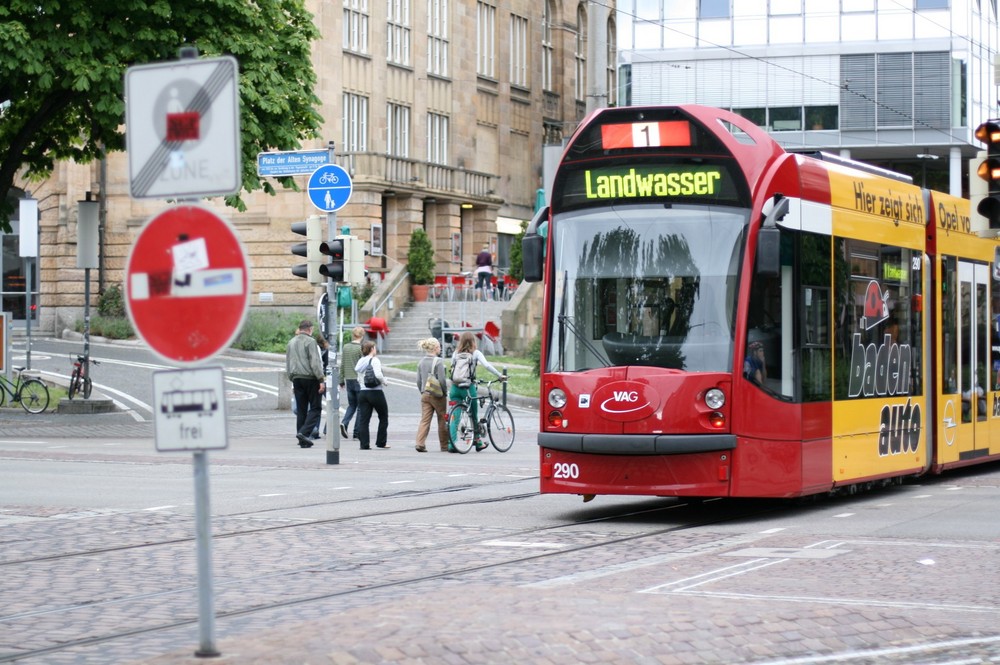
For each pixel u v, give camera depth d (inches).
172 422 347.6
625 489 722.8
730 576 549.3
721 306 723.4
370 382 1298.0
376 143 3107.8
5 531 696.4
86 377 1694.1
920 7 2773.1
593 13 1264.8
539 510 804.6
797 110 2834.6
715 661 398.0
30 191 2888.8
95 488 911.0
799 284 770.2
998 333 1076.5
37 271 2893.7
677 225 737.6
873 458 853.8
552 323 751.1
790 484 754.2
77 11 1491.1
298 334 1298.0
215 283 343.3
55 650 423.5
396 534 690.2
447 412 1283.2
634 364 728.3
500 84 3619.6
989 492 911.0
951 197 1007.0
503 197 3624.5
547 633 402.3
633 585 529.0
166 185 348.8
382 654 369.1
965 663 406.6
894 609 474.6
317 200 1101.7
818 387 787.4
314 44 2910.9
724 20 2854.3
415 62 3253.0
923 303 940.6
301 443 1296.8
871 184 871.1
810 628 434.9
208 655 359.3
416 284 2967.5
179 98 347.6
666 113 741.9
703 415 714.8
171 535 684.1
